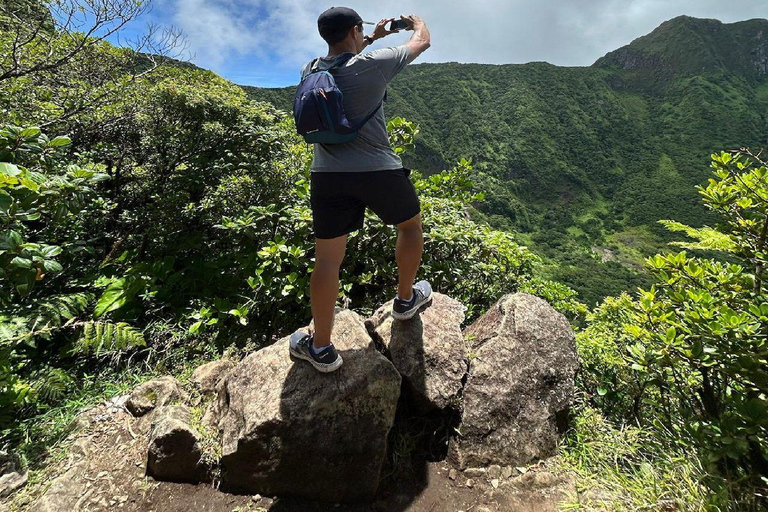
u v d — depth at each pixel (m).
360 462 1.59
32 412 2.00
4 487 1.50
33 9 3.34
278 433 1.55
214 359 2.46
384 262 2.84
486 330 2.20
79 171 2.05
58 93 3.56
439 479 1.71
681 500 1.44
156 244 3.30
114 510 1.47
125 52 4.14
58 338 2.54
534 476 1.72
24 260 1.65
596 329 2.71
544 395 1.97
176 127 3.74
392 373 1.71
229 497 1.57
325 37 1.59
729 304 1.85
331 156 1.55
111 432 1.79
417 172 3.95
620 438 1.86
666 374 2.10
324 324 1.65
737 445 1.42
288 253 2.62
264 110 4.21
